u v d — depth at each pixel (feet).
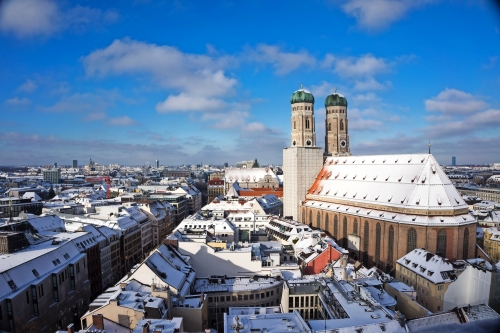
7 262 291.17
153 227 630.74
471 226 435.53
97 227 456.45
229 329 216.13
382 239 472.03
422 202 440.04
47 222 458.50
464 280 335.88
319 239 437.58
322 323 220.64
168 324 216.33
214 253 375.66
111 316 245.24
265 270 373.81
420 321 220.02
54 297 307.37
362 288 264.52
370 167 560.61
